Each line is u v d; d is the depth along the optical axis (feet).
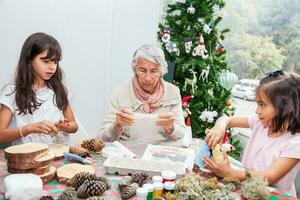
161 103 5.33
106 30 8.92
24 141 4.95
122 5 9.01
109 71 9.25
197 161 3.76
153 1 9.28
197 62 6.87
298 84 3.92
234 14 8.61
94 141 4.13
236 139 8.25
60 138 4.60
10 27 8.00
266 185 3.07
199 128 7.14
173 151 4.06
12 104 5.01
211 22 7.11
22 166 3.14
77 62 8.83
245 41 8.43
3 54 8.06
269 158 4.13
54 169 3.34
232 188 3.14
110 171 3.42
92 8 8.66
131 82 5.46
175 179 3.19
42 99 5.17
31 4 8.06
